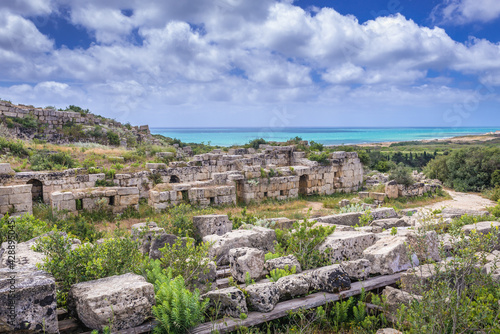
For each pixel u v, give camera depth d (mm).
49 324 4332
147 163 27312
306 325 5320
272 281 6477
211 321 5047
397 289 6023
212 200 24047
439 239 7719
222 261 7938
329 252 7500
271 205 25719
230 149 38969
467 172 36156
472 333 4613
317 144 38625
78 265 5801
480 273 5602
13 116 38156
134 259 6480
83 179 23141
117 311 4578
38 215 17891
